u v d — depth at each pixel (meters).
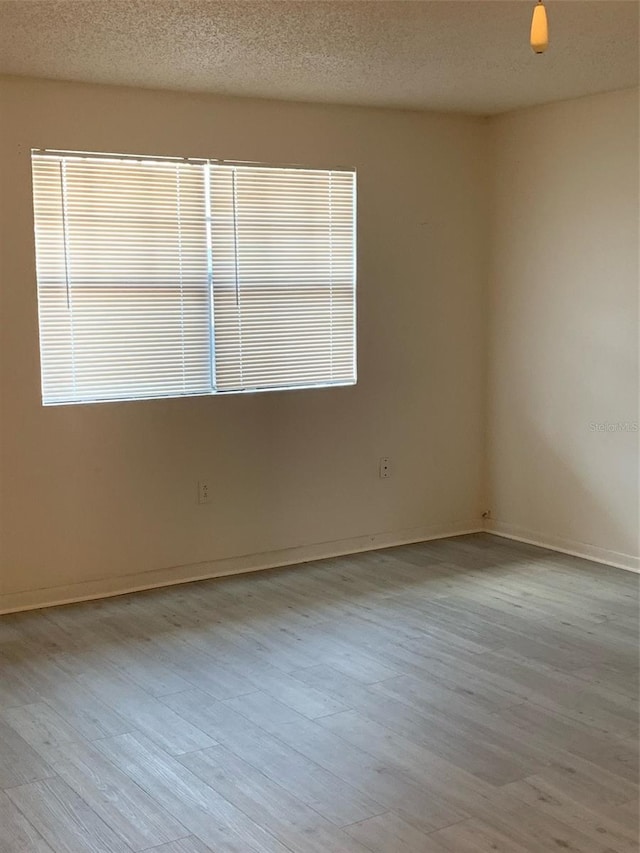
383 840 2.32
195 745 2.84
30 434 4.14
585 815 2.43
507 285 5.27
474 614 4.05
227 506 4.68
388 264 5.04
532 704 3.12
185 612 4.12
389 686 3.28
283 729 2.95
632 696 3.18
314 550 4.98
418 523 5.34
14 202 4.00
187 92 4.34
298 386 4.86
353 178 4.88
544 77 4.21
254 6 3.08
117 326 4.31
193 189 4.43
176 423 4.49
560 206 4.90
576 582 4.52
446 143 5.15
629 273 4.58
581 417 4.91
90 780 2.64
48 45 3.50
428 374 5.26
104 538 4.36
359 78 4.15
